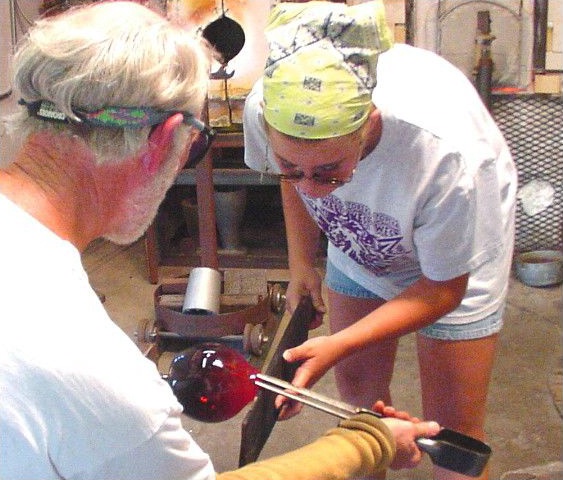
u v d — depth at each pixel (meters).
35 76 0.89
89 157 0.92
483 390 1.73
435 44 3.30
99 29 0.90
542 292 3.29
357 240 1.62
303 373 1.43
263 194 4.15
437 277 1.48
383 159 1.40
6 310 0.80
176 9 2.88
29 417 0.80
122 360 0.85
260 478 0.99
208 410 1.26
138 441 0.85
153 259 3.45
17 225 0.86
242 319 2.80
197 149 1.06
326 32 1.19
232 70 2.95
